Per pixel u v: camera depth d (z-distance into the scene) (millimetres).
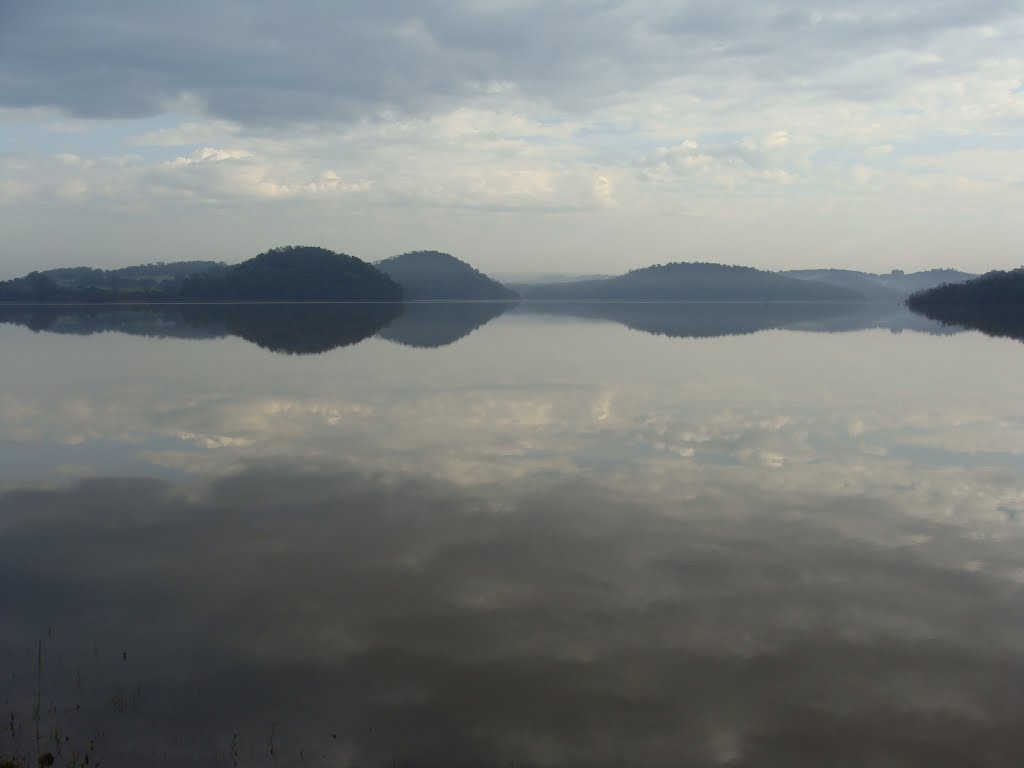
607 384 32312
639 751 7797
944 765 7629
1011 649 9773
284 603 11039
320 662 9438
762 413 25578
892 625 10383
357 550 13055
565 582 11742
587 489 16547
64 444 20750
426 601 11094
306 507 15352
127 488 16672
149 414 25016
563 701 8617
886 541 13492
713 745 7895
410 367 38531
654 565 12414
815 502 15703
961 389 31062
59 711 8484
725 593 11352
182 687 8945
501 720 8289
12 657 9594
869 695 8750
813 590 11469
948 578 11906
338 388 30844
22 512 15055
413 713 8422
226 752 7820
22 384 31703
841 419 24531
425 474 17797
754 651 9688
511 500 15805
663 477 17562
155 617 10633
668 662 9414
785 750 7832
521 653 9625
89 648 9812
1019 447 20547
